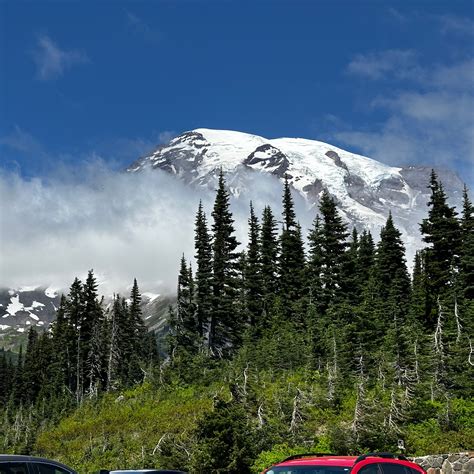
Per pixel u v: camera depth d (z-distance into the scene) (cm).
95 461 4262
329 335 4922
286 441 3331
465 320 4350
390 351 4234
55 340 8969
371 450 3109
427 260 5450
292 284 6744
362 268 6500
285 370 4969
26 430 5891
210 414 3158
